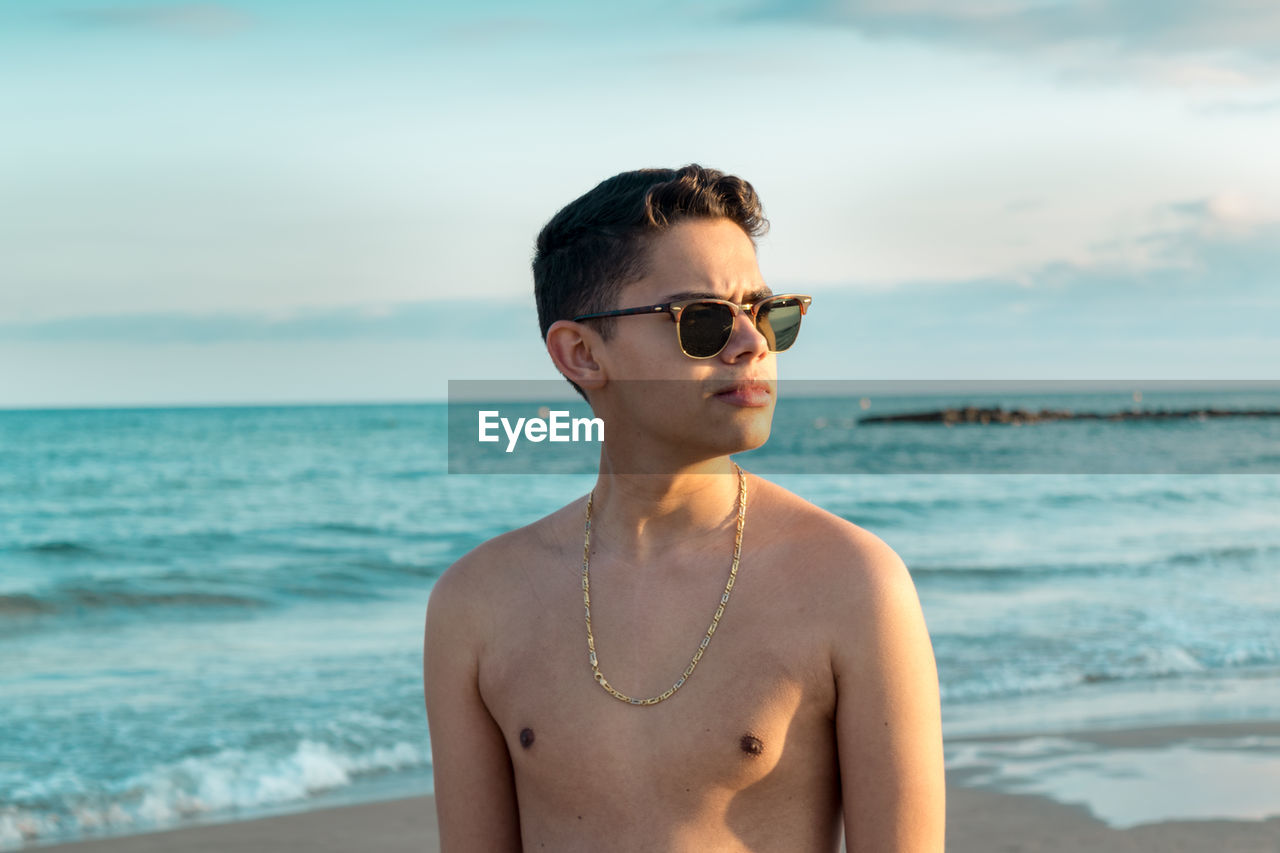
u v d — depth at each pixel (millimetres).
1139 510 24234
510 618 1510
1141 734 7430
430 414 90688
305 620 12859
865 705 1325
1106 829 5660
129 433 57719
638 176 1475
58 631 12305
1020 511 24078
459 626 1551
